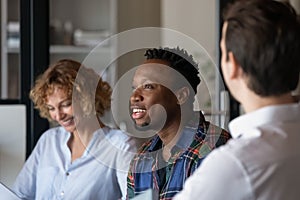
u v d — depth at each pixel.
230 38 1.19
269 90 1.18
